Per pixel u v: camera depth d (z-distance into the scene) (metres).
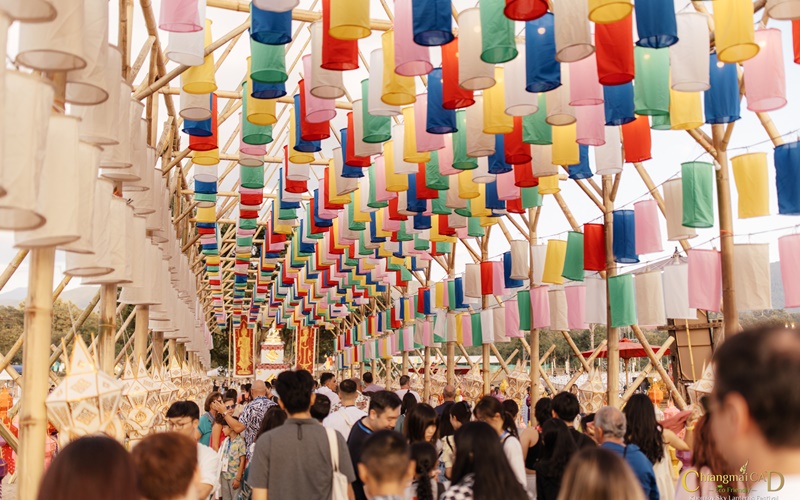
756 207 6.48
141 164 6.19
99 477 1.81
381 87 6.28
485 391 13.80
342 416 6.55
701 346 11.86
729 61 4.94
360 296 21.31
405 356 21.19
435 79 6.39
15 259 7.75
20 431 3.89
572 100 5.71
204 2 5.53
